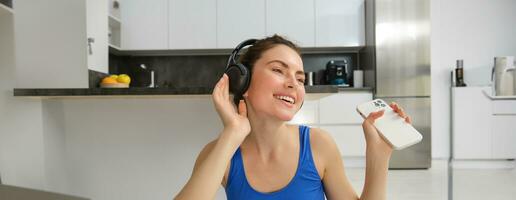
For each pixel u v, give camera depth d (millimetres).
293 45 694
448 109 4004
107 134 1753
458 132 3695
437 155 4027
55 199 398
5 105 1737
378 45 3527
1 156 1707
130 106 1744
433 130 4035
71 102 1756
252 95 657
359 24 3770
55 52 2463
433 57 4031
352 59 4180
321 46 3773
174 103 1728
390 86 3543
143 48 3787
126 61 4188
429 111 3547
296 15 3773
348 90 3600
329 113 3611
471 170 3586
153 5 3783
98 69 2828
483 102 3637
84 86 2490
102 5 2953
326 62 4184
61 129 1754
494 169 3635
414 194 2682
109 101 1748
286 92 636
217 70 4172
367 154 714
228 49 3863
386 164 703
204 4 3783
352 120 3602
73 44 2500
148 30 3785
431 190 2793
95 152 1757
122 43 3775
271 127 671
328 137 773
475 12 3994
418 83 3529
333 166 755
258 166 703
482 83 3986
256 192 698
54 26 2447
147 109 1739
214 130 1720
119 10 3762
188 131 1729
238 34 3783
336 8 3766
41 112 1723
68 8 2461
